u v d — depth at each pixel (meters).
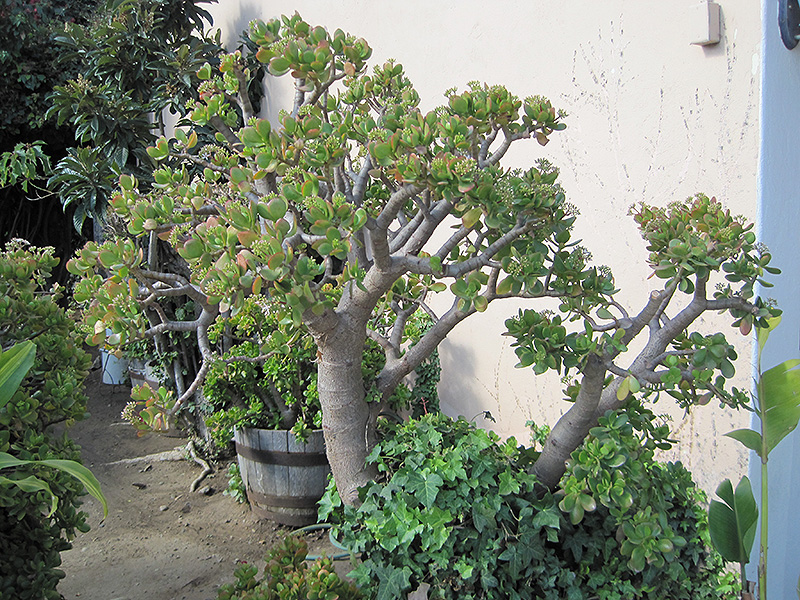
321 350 2.16
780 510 2.81
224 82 2.34
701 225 1.98
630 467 2.04
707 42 2.69
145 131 5.55
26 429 2.44
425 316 4.16
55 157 8.30
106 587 3.32
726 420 2.76
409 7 4.23
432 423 2.45
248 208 1.83
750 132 2.61
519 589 2.10
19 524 2.61
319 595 2.04
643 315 2.14
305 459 3.63
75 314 3.47
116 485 4.54
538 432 2.70
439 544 1.98
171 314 5.05
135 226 2.07
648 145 2.97
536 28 3.43
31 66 7.37
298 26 2.18
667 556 2.05
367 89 2.53
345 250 1.80
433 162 1.75
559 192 2.00
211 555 3.62
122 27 5.34
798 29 2.58
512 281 2.06
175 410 2.19
